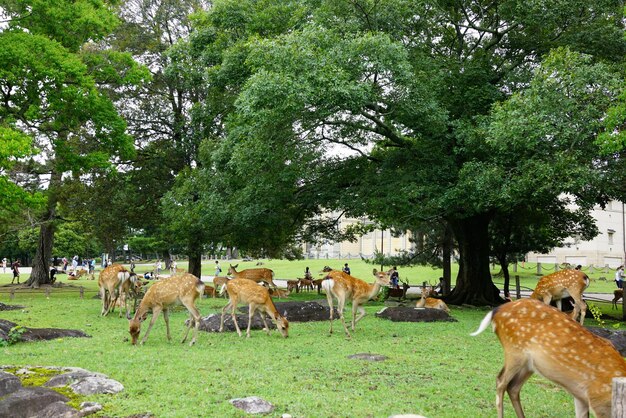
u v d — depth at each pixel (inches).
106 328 451.8
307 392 244.8
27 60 627.8
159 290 373.4
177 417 205.5
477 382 272.8
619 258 2084.2
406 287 913.5
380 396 240.8
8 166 566.3
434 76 618.8
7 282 1279.5
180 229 786.8
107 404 218.5
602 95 488.7
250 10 789.2
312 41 569.3
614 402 156.8
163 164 945.5
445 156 666.2
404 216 677.3
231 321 449.1
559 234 936.3
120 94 919.7
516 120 490.3
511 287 1277.1
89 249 2402.8
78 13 715.4
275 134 618.5
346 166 767.1
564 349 185.5
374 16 632.4
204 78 802.2
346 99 530.9
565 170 493.4
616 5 630.5
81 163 730.2
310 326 481.7
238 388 249.4
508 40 712.4
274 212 762.8
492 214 804.6
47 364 295.3
